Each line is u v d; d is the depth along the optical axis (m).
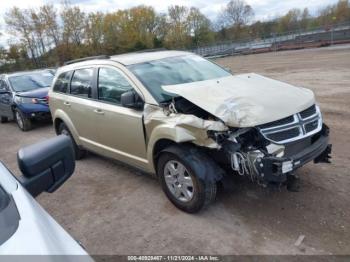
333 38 36.69
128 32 62.59
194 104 3.62
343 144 5.46
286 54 31.55
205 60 5.29
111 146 4.83
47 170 2.10
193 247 3.29
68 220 4.09
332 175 4.38
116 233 3.68
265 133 3.28
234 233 3.42
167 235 3.52
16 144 8.36
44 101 9.57
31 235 1.44
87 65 5.27
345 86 10.63
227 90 3.80
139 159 4.35
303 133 3.50
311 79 12.95
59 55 55.00
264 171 3.19
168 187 3.98
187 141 3.50
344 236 3.20
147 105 4.00
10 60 55.38
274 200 3.92
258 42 49.31
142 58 4.81
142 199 4.36
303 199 3.87
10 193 1.78
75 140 5.73
